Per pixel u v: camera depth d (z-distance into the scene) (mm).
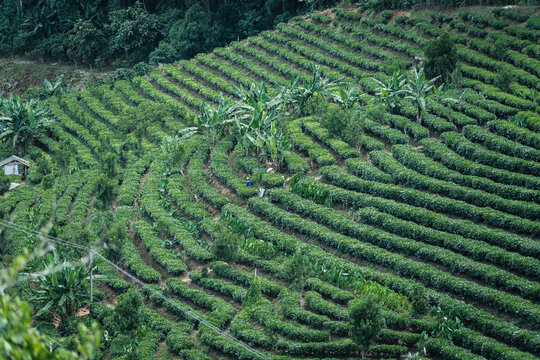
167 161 61250
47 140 72875
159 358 37625
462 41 67938
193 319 40250
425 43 69688
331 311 37750
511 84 58312
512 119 53156
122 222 51906
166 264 46156
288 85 70812
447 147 52250
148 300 44312
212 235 48156
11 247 50906
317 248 44250
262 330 38125
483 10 70250
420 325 35469
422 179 47375
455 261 39156
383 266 41531
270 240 46344
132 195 56656
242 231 48875
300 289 39625
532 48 60906
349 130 54688
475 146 49781
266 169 55500
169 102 74688
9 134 70750
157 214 52281
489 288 36812
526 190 43219
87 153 67812
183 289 43000
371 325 33312
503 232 40500
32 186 62562
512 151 48188
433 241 41688
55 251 43000
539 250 38250
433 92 61219
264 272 44281
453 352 32500
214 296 42781
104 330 39812
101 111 77312
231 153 61562
